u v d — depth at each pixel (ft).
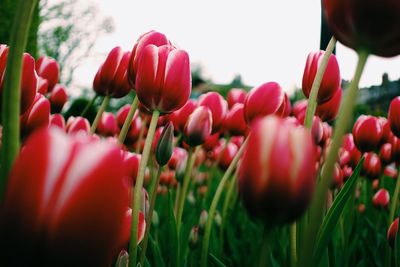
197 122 1.92
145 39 1.55
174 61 1.34
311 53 1.73
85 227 0.48
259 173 0.64
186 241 2.04
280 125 0.64
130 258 1.16
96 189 0.48
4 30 13.12
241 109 2.66
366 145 2.38
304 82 1.74
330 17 0.80
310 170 0.64
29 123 1.37
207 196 3.59
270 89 1.76
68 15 21.81
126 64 1.91
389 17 0.74
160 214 3.45
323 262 1.42
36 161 0.49
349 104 0.78
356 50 0.80
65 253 0.48
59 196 0.48
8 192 0.49
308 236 0.78
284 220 0.66
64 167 0.48
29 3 0.65
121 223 0.51
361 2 0.75
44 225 0.48
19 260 0.49
